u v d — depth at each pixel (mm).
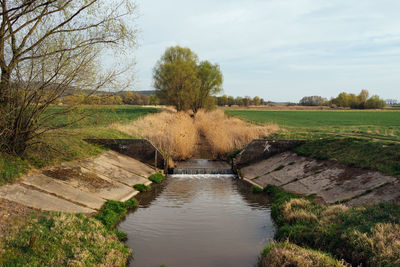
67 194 12969
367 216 10352
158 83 60094
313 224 10977
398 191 11750
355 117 71312
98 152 20469
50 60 12430
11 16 11953
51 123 14320
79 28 12922
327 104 182500
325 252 9016
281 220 12266
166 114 49438
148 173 21484
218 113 56000
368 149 17016
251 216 13445
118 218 12602
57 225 9312
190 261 9055
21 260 7219
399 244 8102
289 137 27109
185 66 55781
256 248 10047
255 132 29469
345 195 13555
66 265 7684
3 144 13141
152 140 26828
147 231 11438
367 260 8109
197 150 31359
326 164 17969
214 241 10594
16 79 12289
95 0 12820
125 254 9148
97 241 9281
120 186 17062
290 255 8508
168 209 14320
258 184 19828
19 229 8484
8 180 11531
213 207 14742
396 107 154250
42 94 12812
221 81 64250
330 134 26719
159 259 9156
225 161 27094
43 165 14180
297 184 17281
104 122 15430
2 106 12477
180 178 21734
